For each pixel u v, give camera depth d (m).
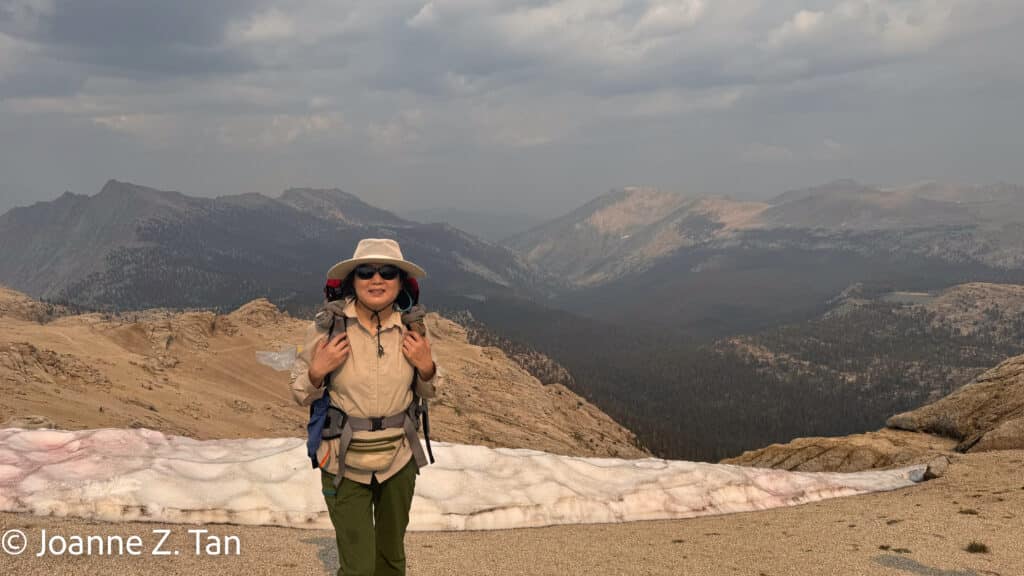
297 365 4.35
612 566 8.32
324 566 6.78
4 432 9.44
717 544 9.96
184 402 84.88
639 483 12.88
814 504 13.88
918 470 17.64
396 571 4.79
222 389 110.62
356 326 4.31
